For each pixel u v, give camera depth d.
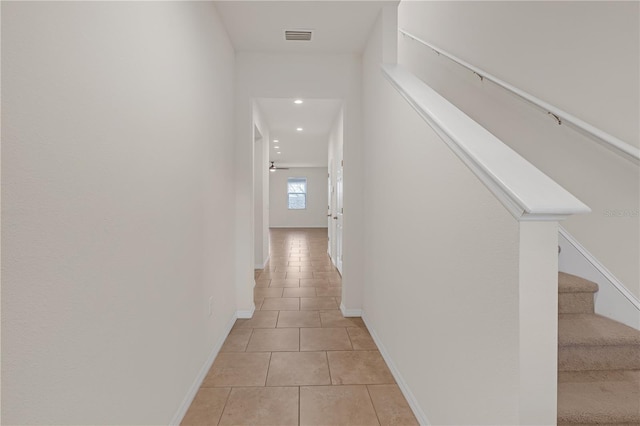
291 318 3.17
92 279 0.95
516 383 0.94
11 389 0.70
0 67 0.67
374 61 2.63
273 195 13.14
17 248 0.71
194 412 1.76
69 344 0.86
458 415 1.29
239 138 3.11
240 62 3.09
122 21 1.10
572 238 1.82
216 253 2.36
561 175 1.97
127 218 1.13
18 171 0.71
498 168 1.05
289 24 2.60
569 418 1.15
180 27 1.62
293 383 2.05
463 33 2.98
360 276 3.23
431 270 1.54
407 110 1.85
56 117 0.81
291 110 4.39
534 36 2.17
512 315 0.96
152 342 1.33
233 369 2.21
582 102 1.83
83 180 0.91
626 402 1.21
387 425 1.68
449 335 1.36
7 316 0.69
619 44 1.63
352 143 3.17
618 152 1.49
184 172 1.68
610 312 1.60
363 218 3.15
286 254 6.92
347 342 2.65
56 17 0.81
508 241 0.98
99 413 0.99
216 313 2.38
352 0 2.34
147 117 1.27
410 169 1.82
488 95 2.64
